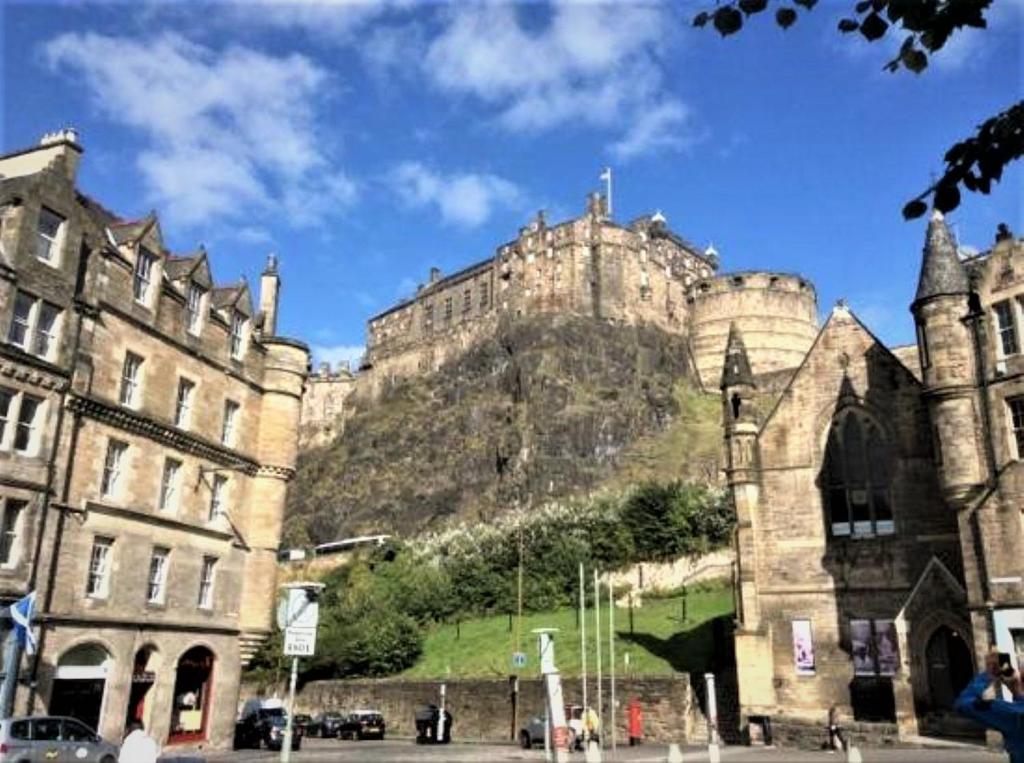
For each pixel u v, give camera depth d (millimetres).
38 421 33969
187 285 42656
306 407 177625
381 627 73000
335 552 107062
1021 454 36000
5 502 32094
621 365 131125
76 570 34844
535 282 142000
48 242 35312
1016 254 37375
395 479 129500
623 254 142250
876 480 42844
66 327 35281
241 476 45875
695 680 48812
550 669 34969
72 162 36844
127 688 36812
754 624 42938
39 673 32469
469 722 57625
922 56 7238
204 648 42250
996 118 6988
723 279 143875
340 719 60594
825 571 42688
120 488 37875
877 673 40406
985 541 36062
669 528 75562
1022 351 36438
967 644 37188
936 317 38594
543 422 119312
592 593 75562
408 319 164625
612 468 113750
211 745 41906
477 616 80188
